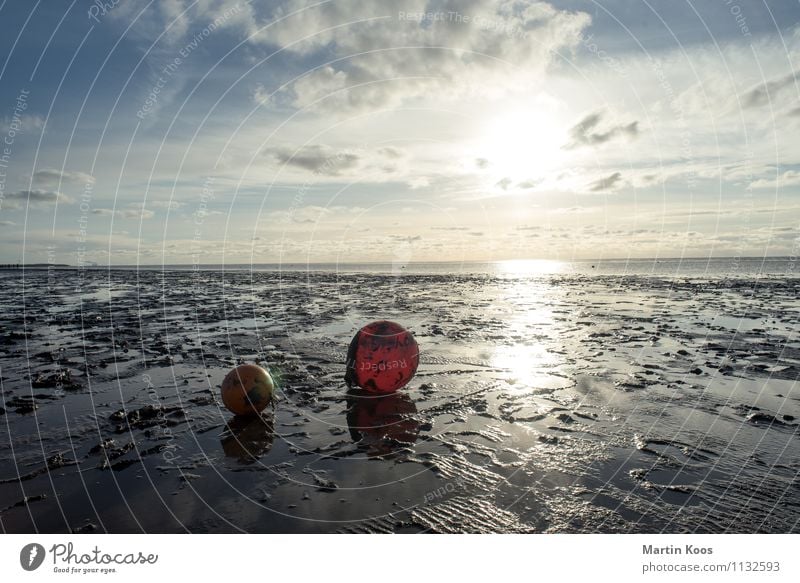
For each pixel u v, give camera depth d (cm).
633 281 2555
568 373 778
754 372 775
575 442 522
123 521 395
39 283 2833
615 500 413
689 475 451
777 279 2550
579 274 3284
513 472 459
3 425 588
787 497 414
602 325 1216
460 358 880
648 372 781
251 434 555
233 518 396
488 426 568
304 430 565
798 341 1002
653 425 565
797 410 607
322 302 1772
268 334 1144
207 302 1811
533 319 1325
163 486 443
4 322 1357
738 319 1284
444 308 1571
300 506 410
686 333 1096
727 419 581
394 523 387
